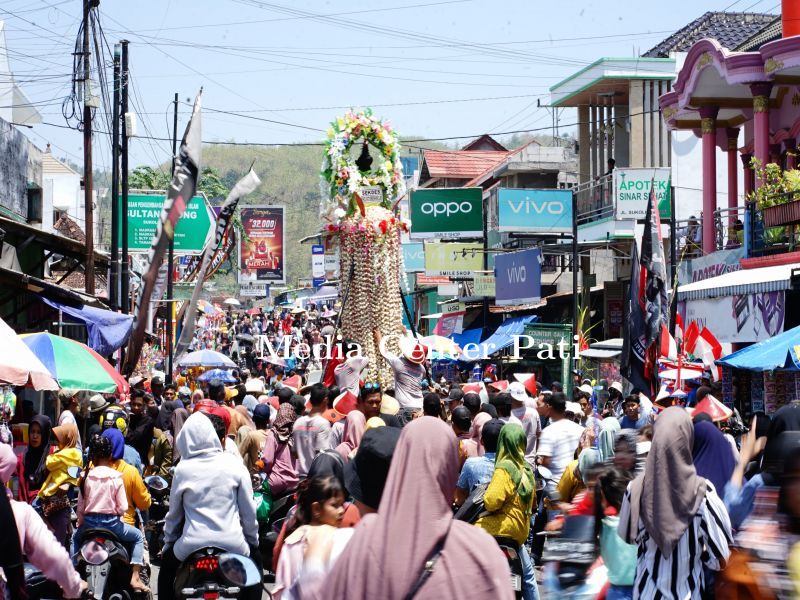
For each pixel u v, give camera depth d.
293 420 12.67
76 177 54.59
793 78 24.69
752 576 5.86
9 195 28.77
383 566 3.74
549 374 32.84
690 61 27.06
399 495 3.83
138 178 67.50
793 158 26.50
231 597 8.24
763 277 21.30
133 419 15.89
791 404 7.28
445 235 39.28
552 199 34.62
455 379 34.50
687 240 29.41
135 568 9.84
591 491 7.18
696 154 36.22
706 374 19.34
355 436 12.50
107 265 30.72
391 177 20.55
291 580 6.13
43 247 26.48
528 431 14.41
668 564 6.45
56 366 15.07
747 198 24.98
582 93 37.88
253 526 8.59
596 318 35.38
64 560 6.35
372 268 20.16
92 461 10.03
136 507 10.62
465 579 3.76
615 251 35.12
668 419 6.51
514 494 9.29
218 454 8.58
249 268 72.88
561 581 7.11
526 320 32.59
